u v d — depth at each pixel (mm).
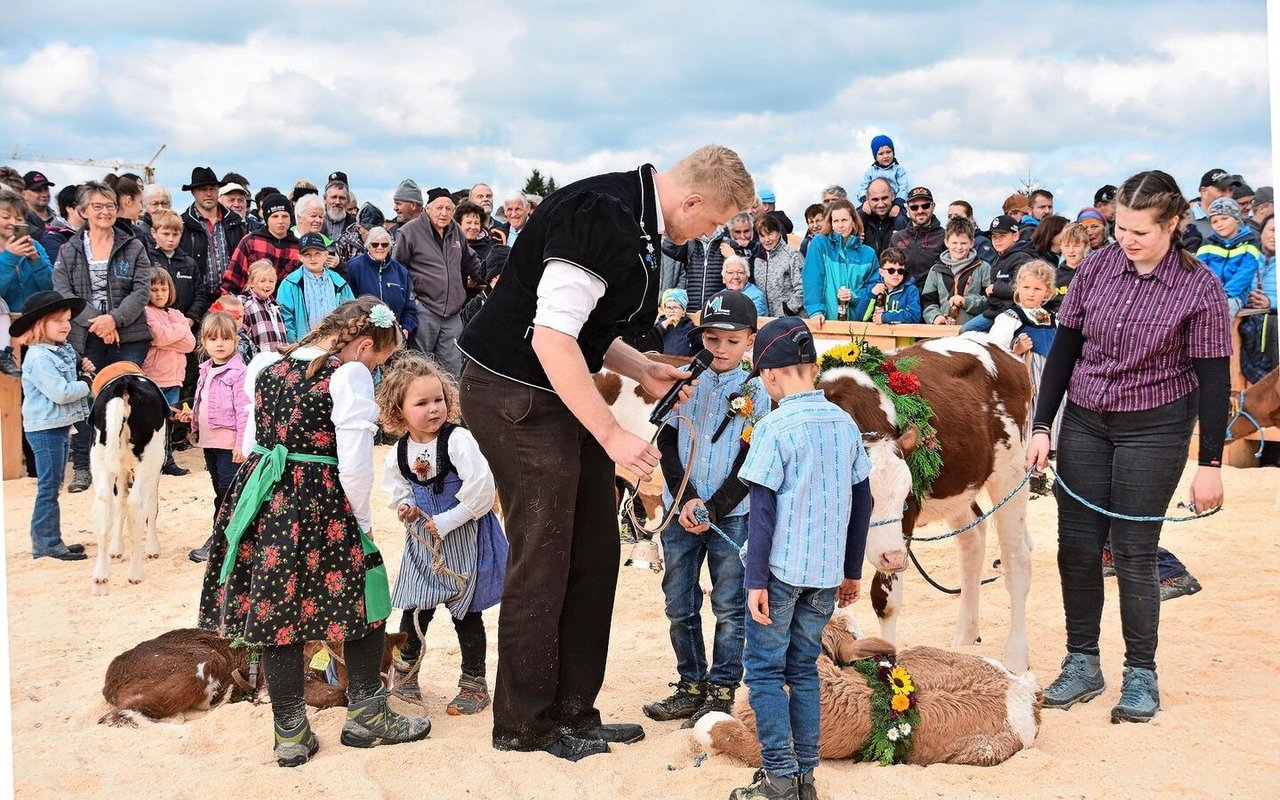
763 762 3424
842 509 3424
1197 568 6555
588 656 4062
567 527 3867
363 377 3906
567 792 3566
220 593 4078
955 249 9477
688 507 4031
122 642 5590
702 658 4402
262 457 3887
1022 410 5422
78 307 7453
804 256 10844
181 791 3629
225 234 10953
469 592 4395
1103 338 4301
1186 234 10648
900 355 5297
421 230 10812
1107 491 4383
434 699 4676
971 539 5355
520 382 3760
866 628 5672
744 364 4586
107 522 6559
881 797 3539
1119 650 5184
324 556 3857
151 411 6793
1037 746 3982
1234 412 7844
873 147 11836
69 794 3664
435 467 4352
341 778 3656
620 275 3588
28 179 11711
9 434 9805
